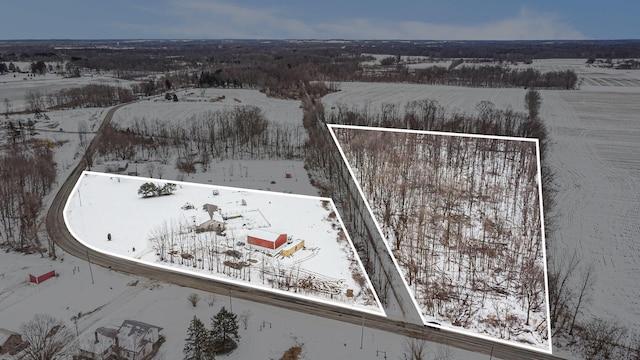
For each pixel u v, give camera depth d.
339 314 54.16
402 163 75.69
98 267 63.66
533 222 63.97
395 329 51.53
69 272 62.38
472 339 49.75
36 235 69.69
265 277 61.38
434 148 79.38
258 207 82.94
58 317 52.41
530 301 53.53
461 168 74.31
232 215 79.62
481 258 59.31
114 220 77.69
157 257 66.25
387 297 56.34
